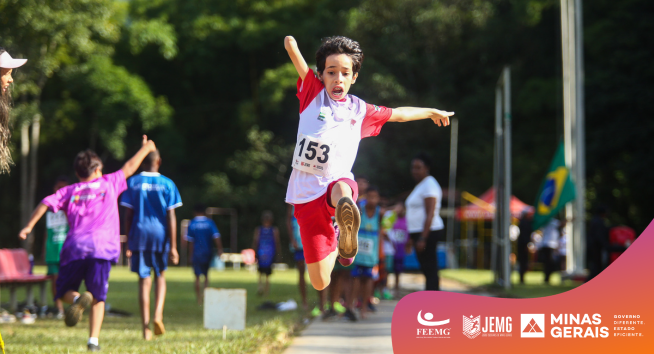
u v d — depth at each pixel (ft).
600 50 198.49
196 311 68.13
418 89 241.76
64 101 203.51
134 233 45.85
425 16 222.28
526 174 222.07
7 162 28.43
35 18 115.14
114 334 47.67
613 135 191.42
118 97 198.18
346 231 24.85
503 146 105.40
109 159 234.79
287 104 244.01
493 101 229.66
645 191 196.13
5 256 64.64
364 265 59.72
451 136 214.28
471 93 242.58
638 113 191.93
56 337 45.78
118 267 188.03
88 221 40.22
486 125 239.30
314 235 27.07
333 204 25.34
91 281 39.40
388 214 81.30
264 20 246.88
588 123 203.72
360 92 221.25
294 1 250.57
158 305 45.09
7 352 36.96
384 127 232.53
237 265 213.05
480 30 229.45
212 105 254.88
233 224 228.43
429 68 234.38
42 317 62.69
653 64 187.83
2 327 52.65
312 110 26.71
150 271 46.11
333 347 41.83
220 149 256.52
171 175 249.14
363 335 48.11
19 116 158.10
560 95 205.77
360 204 60.08
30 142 214.69
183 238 210.79
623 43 191.93
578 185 125.90
